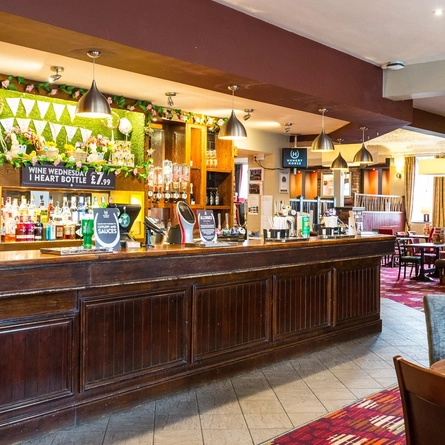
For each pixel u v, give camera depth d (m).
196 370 4.46
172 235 4.87
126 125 6.87
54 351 3.54
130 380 3.98
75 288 3.55
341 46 5.71
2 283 3.20
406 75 6.41
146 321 4.09
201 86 5.23
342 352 5.70
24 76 5.82
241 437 3.52
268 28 5.02
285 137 10.11
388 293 9.63
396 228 16.09
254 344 5.00
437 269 11.80
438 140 13.90
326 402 4.18
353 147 14.16
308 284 5.62
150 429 3.62
